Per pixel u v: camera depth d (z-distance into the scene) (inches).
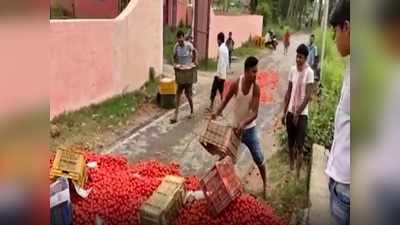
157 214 85.2
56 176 83.3
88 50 107.9
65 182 79.6
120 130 108.2
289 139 94.0
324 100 89.2
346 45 41.8
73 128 99.7
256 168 97.6
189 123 108.6
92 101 109.4
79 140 98.5
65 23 102.2
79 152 94.0
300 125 92.0
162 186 93.4
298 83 92.1
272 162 96.0
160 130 108.7
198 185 98.5
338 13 41.7
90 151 102.0
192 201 94.9
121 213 86.4
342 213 49.3
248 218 86.5
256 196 91.4
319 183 84.9
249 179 96.6
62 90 99.3
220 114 103.7
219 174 92.0
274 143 96.3
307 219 77.3
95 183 94.0
